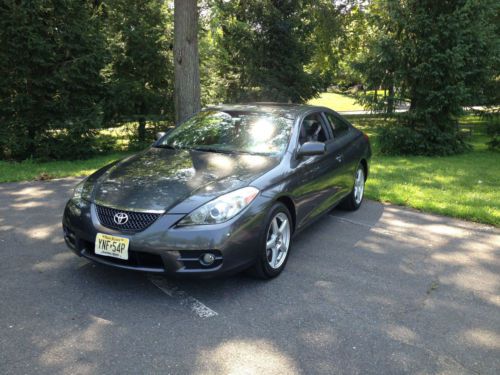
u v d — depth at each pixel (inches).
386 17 430.6
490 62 413.7
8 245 172.2
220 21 579.5
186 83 374.3
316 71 647.1
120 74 464.4
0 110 373.1
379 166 373.1
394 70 429.4
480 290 145.1
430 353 108.8
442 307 132.6
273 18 586.2
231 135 177.9
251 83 603.5
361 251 177.2
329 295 137.6
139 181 142.9
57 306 125.6
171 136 188.2
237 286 141.8
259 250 137.4
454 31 394.9
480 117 500.7
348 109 1150.3
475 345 113.1
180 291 137.1
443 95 407.5
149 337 111.6
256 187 139.7
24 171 323.6
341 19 773.9
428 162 394.6
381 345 111.3
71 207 143.5
